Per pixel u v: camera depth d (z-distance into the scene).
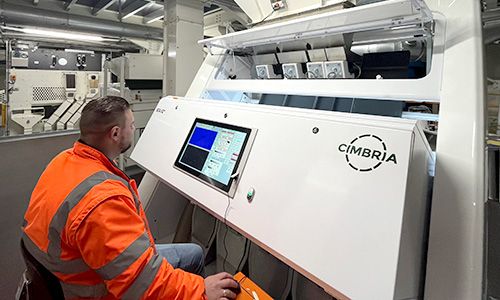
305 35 1.36
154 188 1.78
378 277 0.65
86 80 7.44
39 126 6.96
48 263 0.89
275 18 1.61
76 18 4.69
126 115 1.09
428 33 1.08
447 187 0.76
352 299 0.67
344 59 1.38
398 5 0.91
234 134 1.16
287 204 0.87
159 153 1.46
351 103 1.35
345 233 0.73
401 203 0.68
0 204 3.46
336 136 0.87
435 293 0.70
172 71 3.38
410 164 0.72
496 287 1.44
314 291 1.24
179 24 3.26
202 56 3.47
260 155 1.02
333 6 1.37
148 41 5.84
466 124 0.81
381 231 0.68
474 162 0.76
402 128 0.77
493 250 1.67
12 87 6.23
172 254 1.37
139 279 0.82
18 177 4.36
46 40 6.16
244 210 0.97
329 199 0.79
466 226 0.71
